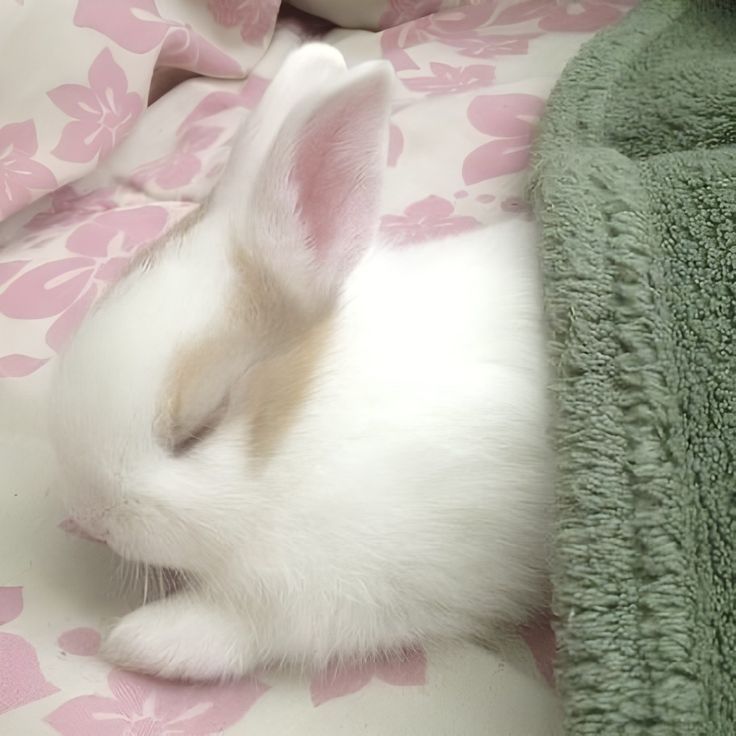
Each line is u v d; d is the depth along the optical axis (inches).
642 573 6.3
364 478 7.1
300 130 6.8
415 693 7.1
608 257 7.0
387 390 7.2
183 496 6.8
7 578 7.8
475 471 7.1
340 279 7.3
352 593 7.2
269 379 6.9
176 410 6.6
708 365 6.7
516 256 8.1
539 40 12.7
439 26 13.3
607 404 6.6
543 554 7.2
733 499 6.5
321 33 13.9
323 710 7.0
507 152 11.0
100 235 10.7
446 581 7.2
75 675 7.1
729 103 9.7
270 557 7.1
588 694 6.1
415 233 10.1
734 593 6.3
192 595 7.4
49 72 11.0
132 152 12.0
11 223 11.2
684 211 7.2
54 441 7.0
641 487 6.4
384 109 7.0
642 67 10.5
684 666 6.1
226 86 12.8
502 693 7.0
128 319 6.8
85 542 8.0
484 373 7.3
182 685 7.2
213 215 7.3
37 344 9.5
